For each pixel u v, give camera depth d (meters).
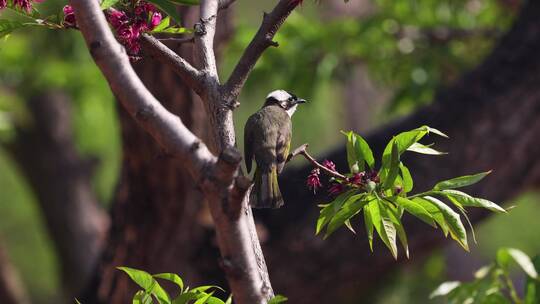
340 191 5.73
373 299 18.33
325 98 25.42
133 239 11.59
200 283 11.77
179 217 11.27
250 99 16.64
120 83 4.34
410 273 19.03
